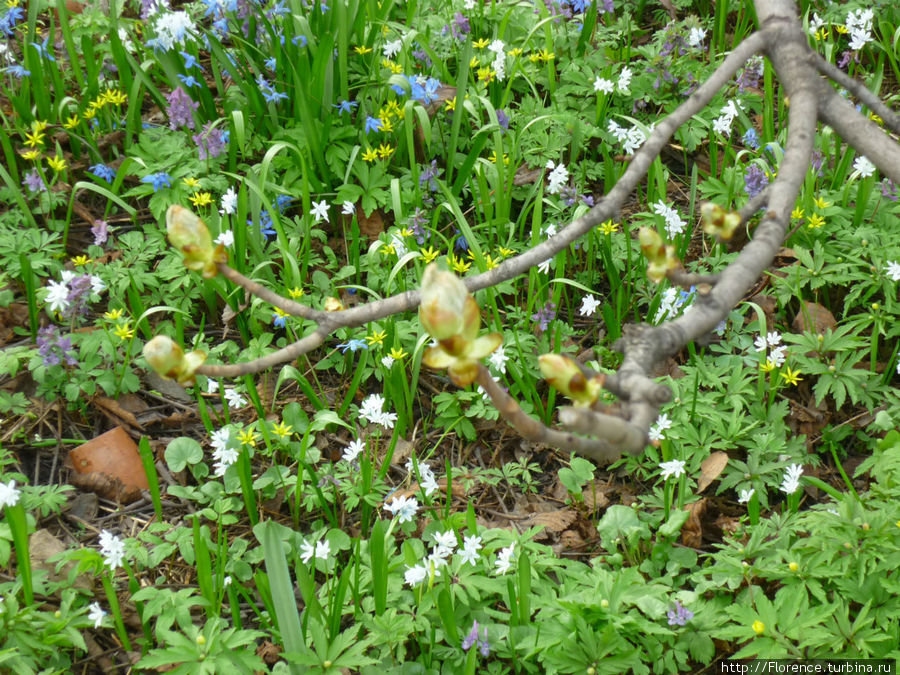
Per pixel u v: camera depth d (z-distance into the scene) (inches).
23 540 117.1
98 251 178.9
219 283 168.2
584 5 214.7
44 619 119.6
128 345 157.3
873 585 119.2
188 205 186.5
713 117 207.9
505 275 81.7
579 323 182.7
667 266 55.3
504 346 167.2
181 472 152.9
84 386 155.5
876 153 70.1
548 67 208.2
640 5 245.6
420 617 122.2
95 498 147.5
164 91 217.8
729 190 188.1
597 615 119.0
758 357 165.8
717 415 154.0
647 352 49.4
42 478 149.1
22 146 198.4
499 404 42.2
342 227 195.3
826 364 164.6
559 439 43.2
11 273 172.1
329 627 120.3
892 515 124.6
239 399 154.0
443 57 218.4
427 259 164.7
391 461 154.4
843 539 121.6
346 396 160.2
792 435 160.6
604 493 152.5
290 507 148.6
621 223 192.7
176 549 140.3
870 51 225.1
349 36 209.0
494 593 130.9
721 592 127.2
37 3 200.2
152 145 194.1
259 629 130.0
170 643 113.7
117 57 201.3
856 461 158.9
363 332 168.1
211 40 192.1
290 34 198.8
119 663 124.0
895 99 215.6
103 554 122.6
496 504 152.2
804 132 68.1
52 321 171.2
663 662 119.3
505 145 202.4
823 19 230.2
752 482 145.9
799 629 112.4
